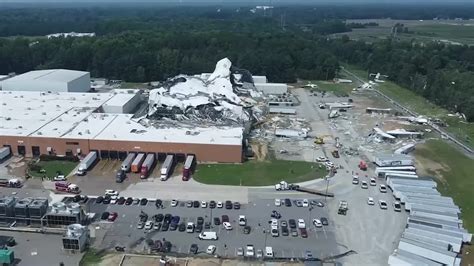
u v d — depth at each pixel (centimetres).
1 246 6738
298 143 11806
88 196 8462
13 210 7344
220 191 8856
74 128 10862
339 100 16725
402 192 8706
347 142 12012
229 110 12575
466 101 15062
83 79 16050
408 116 14812
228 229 7469
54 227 7369
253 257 6731
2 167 9694
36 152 10319
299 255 6831
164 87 14462
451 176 10025
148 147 10138
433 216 7856
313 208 8300
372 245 7181
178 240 7131
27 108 12488
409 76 19588
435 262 6650
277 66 19750
